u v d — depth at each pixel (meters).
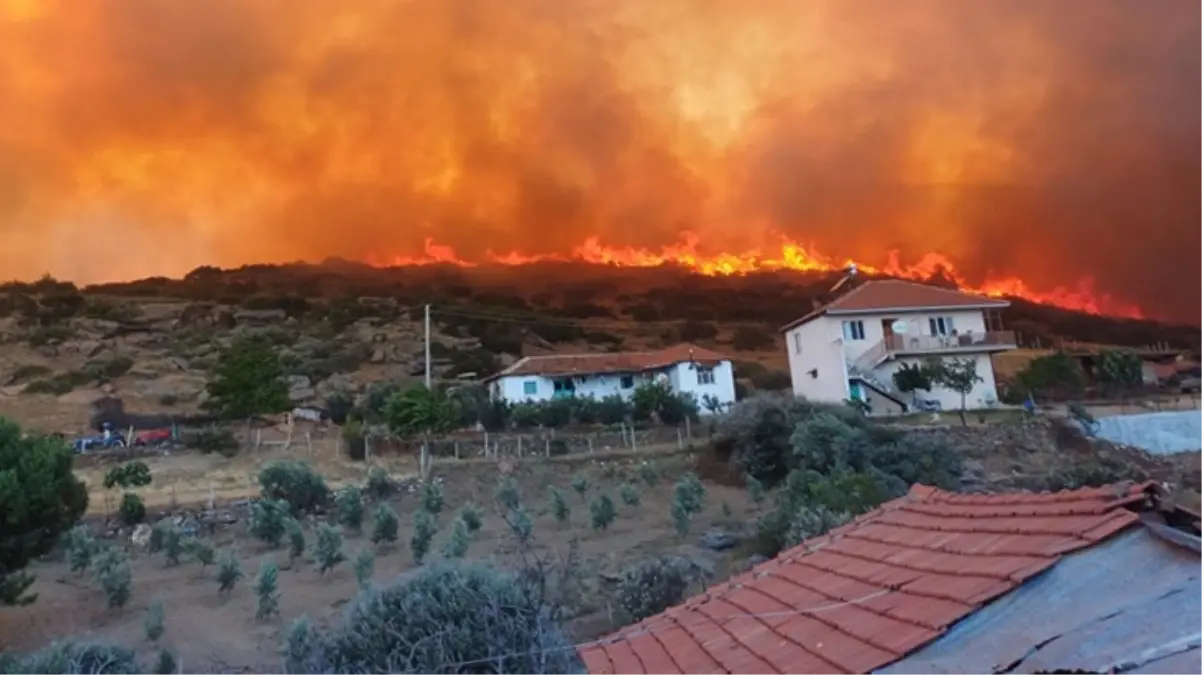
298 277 115.81
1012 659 4.13
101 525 28.73
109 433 45.91
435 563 10.65
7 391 58.47
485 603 7.63
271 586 21.34
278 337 77.62
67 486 22.59
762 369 72.50
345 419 49.94
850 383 44.94
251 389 45.03
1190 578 4.38
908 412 42.88
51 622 20.95
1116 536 5.09
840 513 22.19
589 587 21.31
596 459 38.84
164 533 27.61
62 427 50.53
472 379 66.12
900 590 6.08
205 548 25.38
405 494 34.09
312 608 21.77
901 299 47.56
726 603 8.19
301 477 31.67
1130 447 39.34
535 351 82.06
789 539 21.31
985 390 45.81
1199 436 41.53
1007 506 7.09
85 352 69.62
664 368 55.03
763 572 8.65
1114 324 112.38
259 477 32.81
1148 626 4.01
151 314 84.38
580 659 7.89
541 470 37.41
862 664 4.89
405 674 6.95
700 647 7.08
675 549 25.58
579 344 88.50
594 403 47.88
